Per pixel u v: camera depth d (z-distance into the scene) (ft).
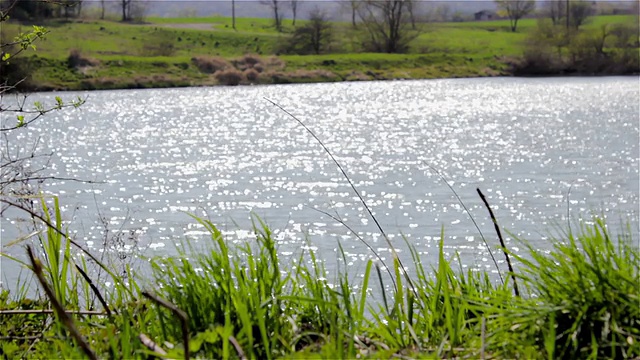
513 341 13.00
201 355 12.66
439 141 183.32
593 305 12.95
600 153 150.92
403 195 105.91
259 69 424.46
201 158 158.61
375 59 455.22
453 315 14.24
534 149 160.86
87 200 101.04
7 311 14.53
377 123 237.45
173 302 14.53
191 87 399.65
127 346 12.13
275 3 626.64
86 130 221.87
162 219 86.17
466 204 96.07
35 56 360.07
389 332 14.08
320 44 473.67
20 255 47.37
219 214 92.43
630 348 12.35
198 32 497.05
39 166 143.23
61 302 14.90
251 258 14.93
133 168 143.13
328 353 12.32
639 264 13.57
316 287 15.02
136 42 442.09
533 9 625.00
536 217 85.61
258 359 13.10
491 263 55.52
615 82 398.83
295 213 92.53
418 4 509.35
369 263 14.48
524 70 459.73
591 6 591.78
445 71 450.71
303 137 201.26
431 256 59.88
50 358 13.28
